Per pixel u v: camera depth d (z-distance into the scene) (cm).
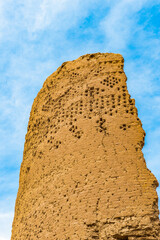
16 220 1738
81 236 1347
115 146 1503
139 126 1558
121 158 1466
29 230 1553
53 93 1834
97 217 1359
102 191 1404
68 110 1706
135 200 1355
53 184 1549
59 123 1698
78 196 1438
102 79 1716
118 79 1705
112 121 1574
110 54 1809
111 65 1762
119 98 1644
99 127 1573
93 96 1678
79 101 1694
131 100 1636
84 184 1454
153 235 1297
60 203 1473
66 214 1430
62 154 1597
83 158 1519
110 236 1316
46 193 1559
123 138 1520
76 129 1619
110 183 1411
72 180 1491
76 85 1762
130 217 1323
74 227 1380
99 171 1455
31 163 1758
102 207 1373
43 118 1811
